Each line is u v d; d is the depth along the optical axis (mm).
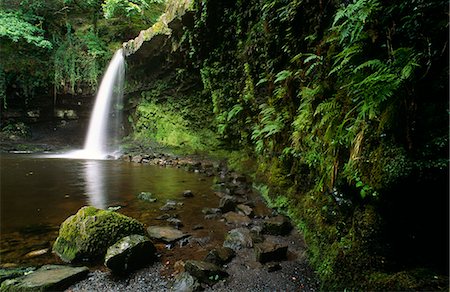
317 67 4359
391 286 2266
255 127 7172
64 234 3436
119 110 15898
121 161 11508
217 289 2750
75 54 16016
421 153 2271
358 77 2947
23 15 15117
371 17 2900
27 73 15461
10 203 5383
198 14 9406
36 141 15781
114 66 15734
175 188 6836
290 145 5219
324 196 3535
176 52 12078
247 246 3594
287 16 5199
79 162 10992
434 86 2330
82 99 16719
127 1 15477
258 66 7176
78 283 2797
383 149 2494
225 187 6848
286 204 4820
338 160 3129
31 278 2719
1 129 15359
